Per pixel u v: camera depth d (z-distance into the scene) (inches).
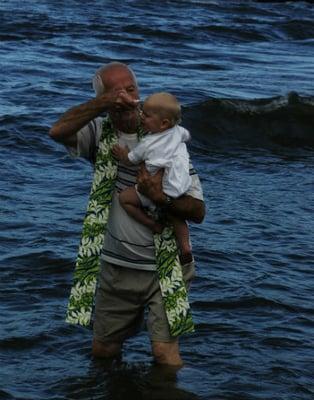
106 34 1269.7
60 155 665.0
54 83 900.0
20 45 1133.1
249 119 797.9
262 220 542.3
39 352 356.8
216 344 367.9
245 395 326.6
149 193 315.0
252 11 1706.4
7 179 598.9
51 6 1504.7
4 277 427.5
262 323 391.5
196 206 318.3
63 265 444.5
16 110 774.5
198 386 331.0
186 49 1237.1
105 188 323.6
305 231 527.5
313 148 780.6
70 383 331.6
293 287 435.8
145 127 313.3
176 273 324.2
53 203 553.3
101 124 322.7
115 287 331.6
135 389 328.5
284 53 1291.8
